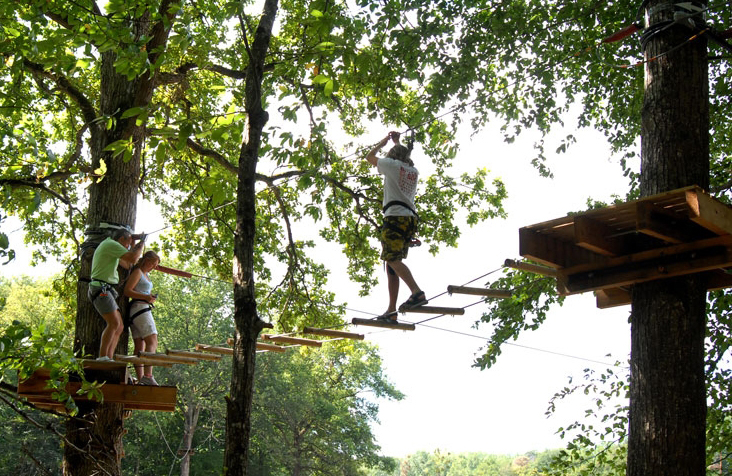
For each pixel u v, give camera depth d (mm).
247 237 6309
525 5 11180
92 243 10070
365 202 15633
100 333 9820
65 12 8789
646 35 7074
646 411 6262
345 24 8195
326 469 39000
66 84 11305
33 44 7840
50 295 16078
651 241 6270
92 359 8711
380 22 10703
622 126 12414
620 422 10359
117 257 8898
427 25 10602
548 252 6453
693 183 6574
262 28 7082
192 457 38469
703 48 7047
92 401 9516
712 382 9883
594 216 5926
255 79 6840
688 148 6668
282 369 39562
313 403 39750
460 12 10984
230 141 15031
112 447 9555
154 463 38812
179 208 16734
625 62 11367
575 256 6629
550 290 11375
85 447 9461
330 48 7871
